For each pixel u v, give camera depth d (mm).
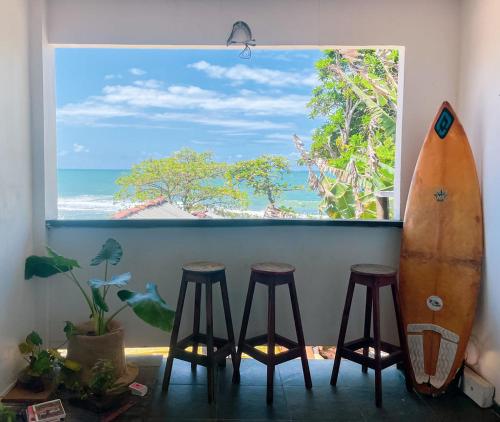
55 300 2648
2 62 2162
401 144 2654
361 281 2342
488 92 2277
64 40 2561
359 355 2340
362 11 2584
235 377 2477
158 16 2576
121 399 2223
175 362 2727
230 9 2584
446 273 2418
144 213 10086
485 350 2316
